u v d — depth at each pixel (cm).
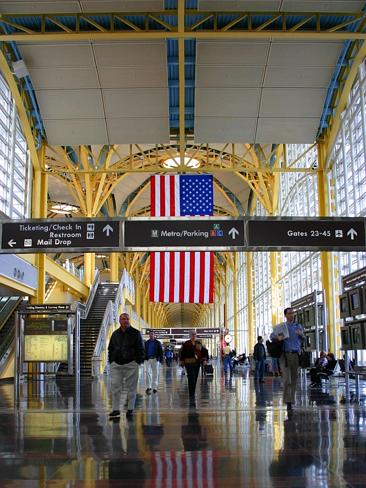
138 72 1919
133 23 1777
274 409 1030
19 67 1847
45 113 2106
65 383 2027
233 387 1698
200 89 1992
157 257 1883
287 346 995
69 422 885
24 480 494
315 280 2611
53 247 1338
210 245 1326
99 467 545
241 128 2166
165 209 1617
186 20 1767
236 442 677
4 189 1973
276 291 3453
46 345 1602
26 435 751
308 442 670
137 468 539
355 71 1880
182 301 1859
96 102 2045
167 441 690
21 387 1808
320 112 2102
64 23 1784
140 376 2541
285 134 2198
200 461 568
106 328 2962
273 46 1828
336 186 2230
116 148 3372
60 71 1919
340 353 2245
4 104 1977
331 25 1803
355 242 1342
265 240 1330
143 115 2105
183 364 1292
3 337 2438
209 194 1625
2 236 1352
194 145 3381
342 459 571
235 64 1892
